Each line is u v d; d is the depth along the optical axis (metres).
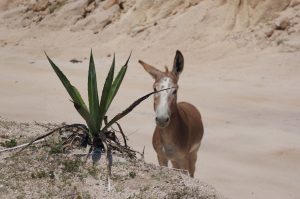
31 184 7.16
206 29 38.88
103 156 8.05
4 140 8.78
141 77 30.48
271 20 36.69
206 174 13.86
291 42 33.38
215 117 20.59
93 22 49.91
